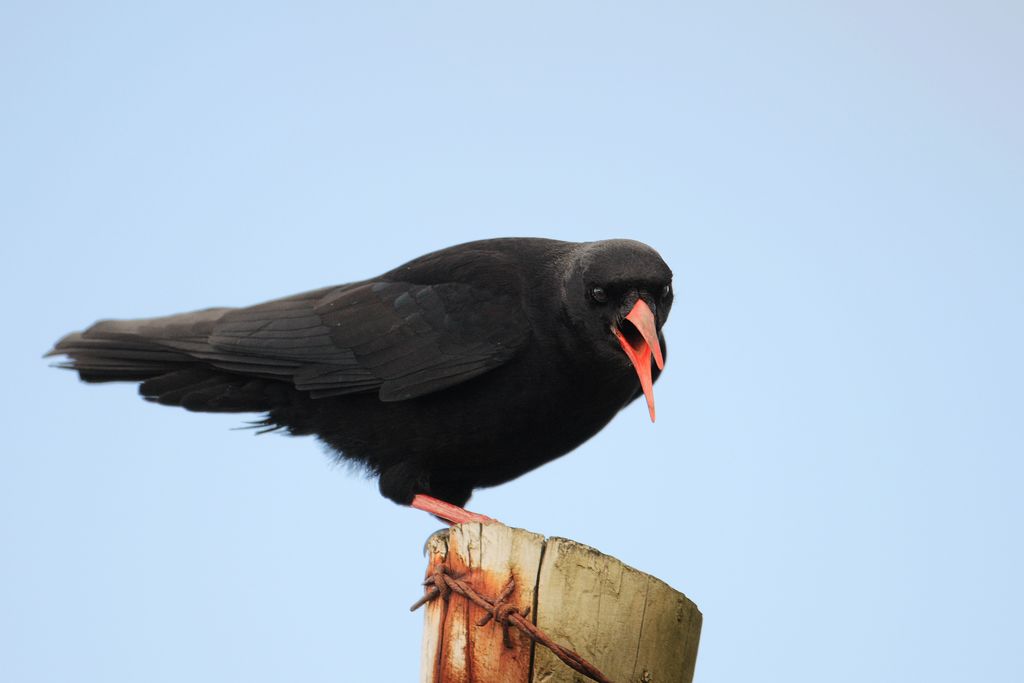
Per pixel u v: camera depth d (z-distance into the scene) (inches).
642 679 293.3
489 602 301.3
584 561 296.7
